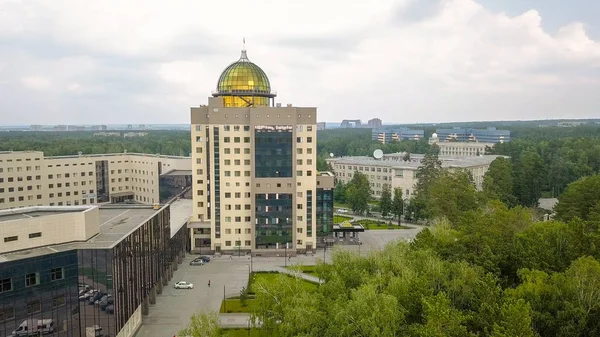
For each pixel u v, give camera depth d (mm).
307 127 124125
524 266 74500
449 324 53344
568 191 124250
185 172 171625
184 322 82188
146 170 188125
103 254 64375
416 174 185000
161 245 98062
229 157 124562
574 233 79812
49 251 62562
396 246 88312
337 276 74250
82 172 180750
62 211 73812
